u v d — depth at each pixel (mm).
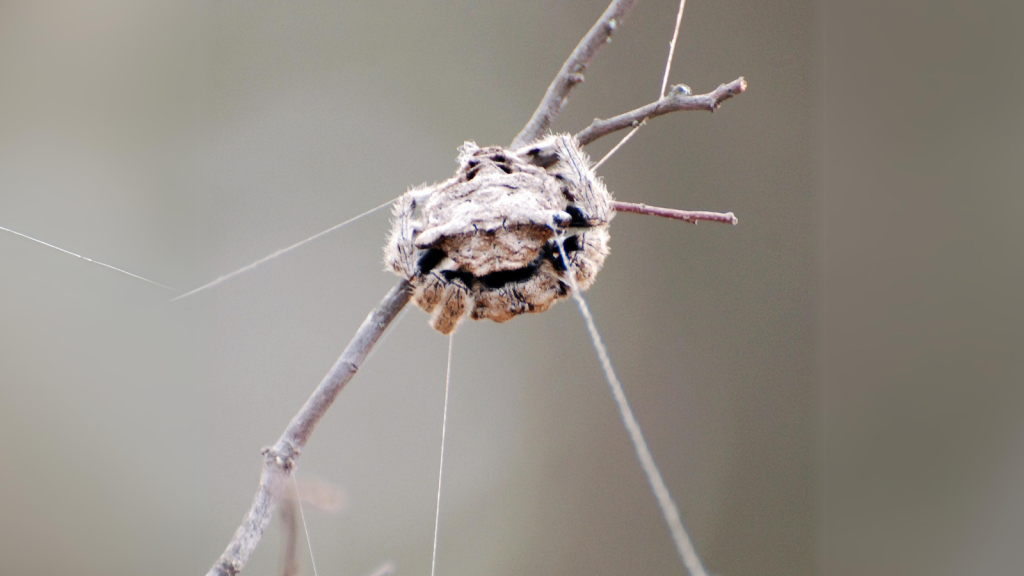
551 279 503
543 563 650
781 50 661
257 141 648
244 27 650
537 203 501
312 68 662
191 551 602
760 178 667
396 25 671
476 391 669
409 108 667
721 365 670
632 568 645
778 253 663
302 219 650
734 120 671
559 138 509
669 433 664
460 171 507
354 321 645
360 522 630
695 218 514
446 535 646
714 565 641
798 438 647
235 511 611
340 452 637
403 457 649
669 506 495
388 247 508
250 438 622
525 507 662
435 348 667
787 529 638
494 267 499
